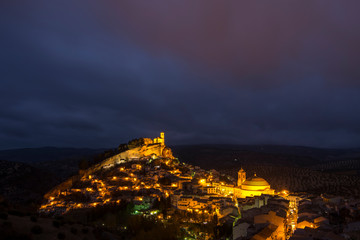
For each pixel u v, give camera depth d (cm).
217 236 11956
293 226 13038
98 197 18375
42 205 18675
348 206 13588
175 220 13225
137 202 15975
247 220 11619
